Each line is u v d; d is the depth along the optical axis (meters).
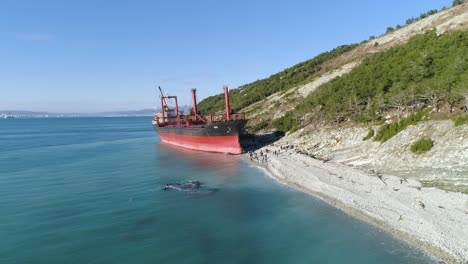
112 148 88.56
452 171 33.59
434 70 57.31
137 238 27.56
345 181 38.38
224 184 43.66
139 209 34.53
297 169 46.88
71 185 44.88
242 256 24.42
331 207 32.56
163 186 43.53
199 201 36.88
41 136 138.75
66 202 37.12
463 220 25.05
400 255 22.73
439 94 45.38
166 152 77.31
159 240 27.17
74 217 32.38
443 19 99.44
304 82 112.12
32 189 42.91
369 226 27.52
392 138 44.97
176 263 23.56
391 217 27.98
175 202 36.69
